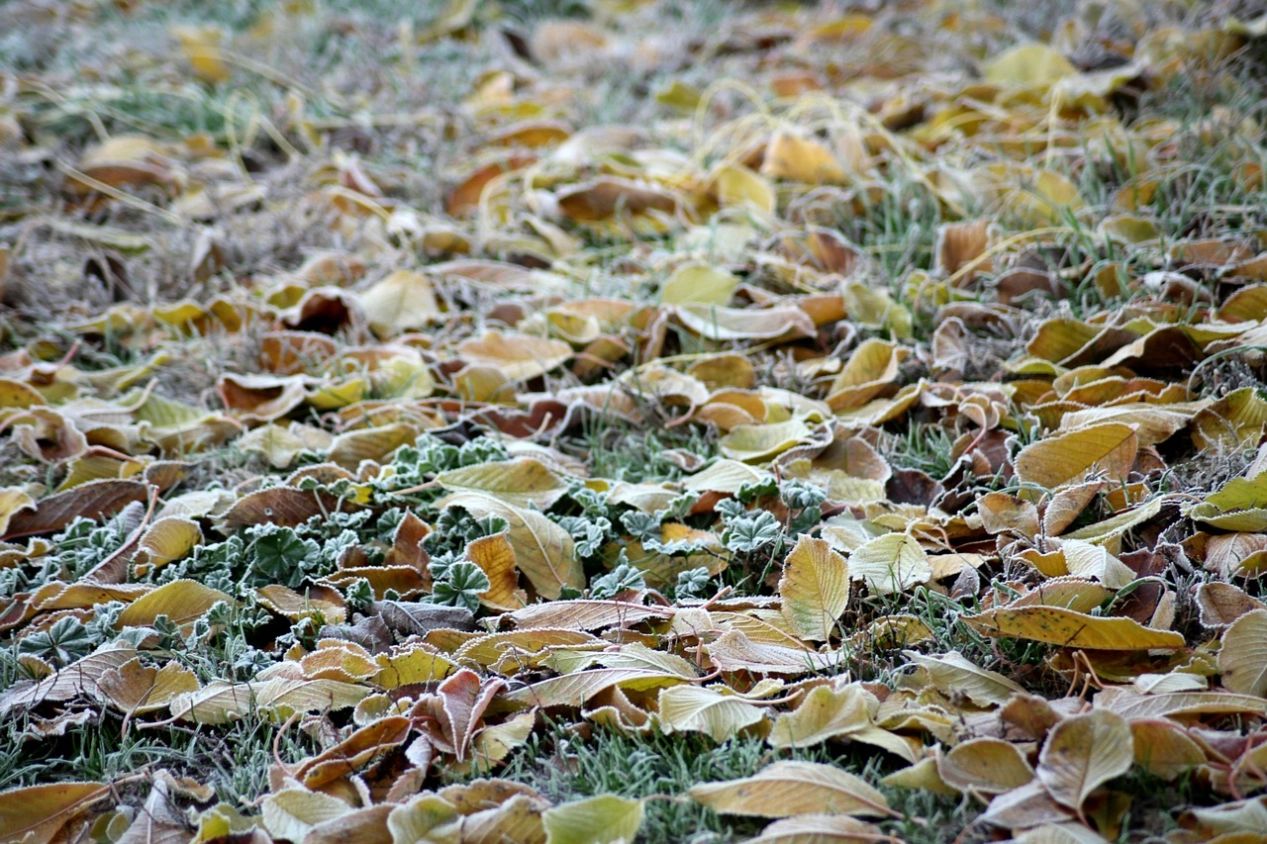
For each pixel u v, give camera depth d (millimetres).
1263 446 1948
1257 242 2662
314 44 5020
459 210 3674
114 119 4301
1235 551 1815
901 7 5012
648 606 1878
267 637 1973
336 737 1684
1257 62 3574
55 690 1767
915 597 1858
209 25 5195
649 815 1514
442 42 5082
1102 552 1792
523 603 1978
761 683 1690
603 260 3352
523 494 2180
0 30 5215
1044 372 2443
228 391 2689
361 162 3922
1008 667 1730
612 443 2539
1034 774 1465
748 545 1977
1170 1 3953
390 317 3008
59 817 1589
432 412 2564
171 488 2377
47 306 3188
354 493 2213
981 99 3867
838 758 1573
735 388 2590
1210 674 1624
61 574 2088
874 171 3434
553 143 4031
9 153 3910
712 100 4273
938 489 2160
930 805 1471
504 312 2996
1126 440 2053
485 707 1657
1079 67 3895
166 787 1596
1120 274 2625
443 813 1474
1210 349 2293
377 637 1878
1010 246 2934
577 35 5141
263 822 1527
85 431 2498
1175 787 1473
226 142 4270
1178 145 3127
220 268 3301
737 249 3172
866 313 2777
